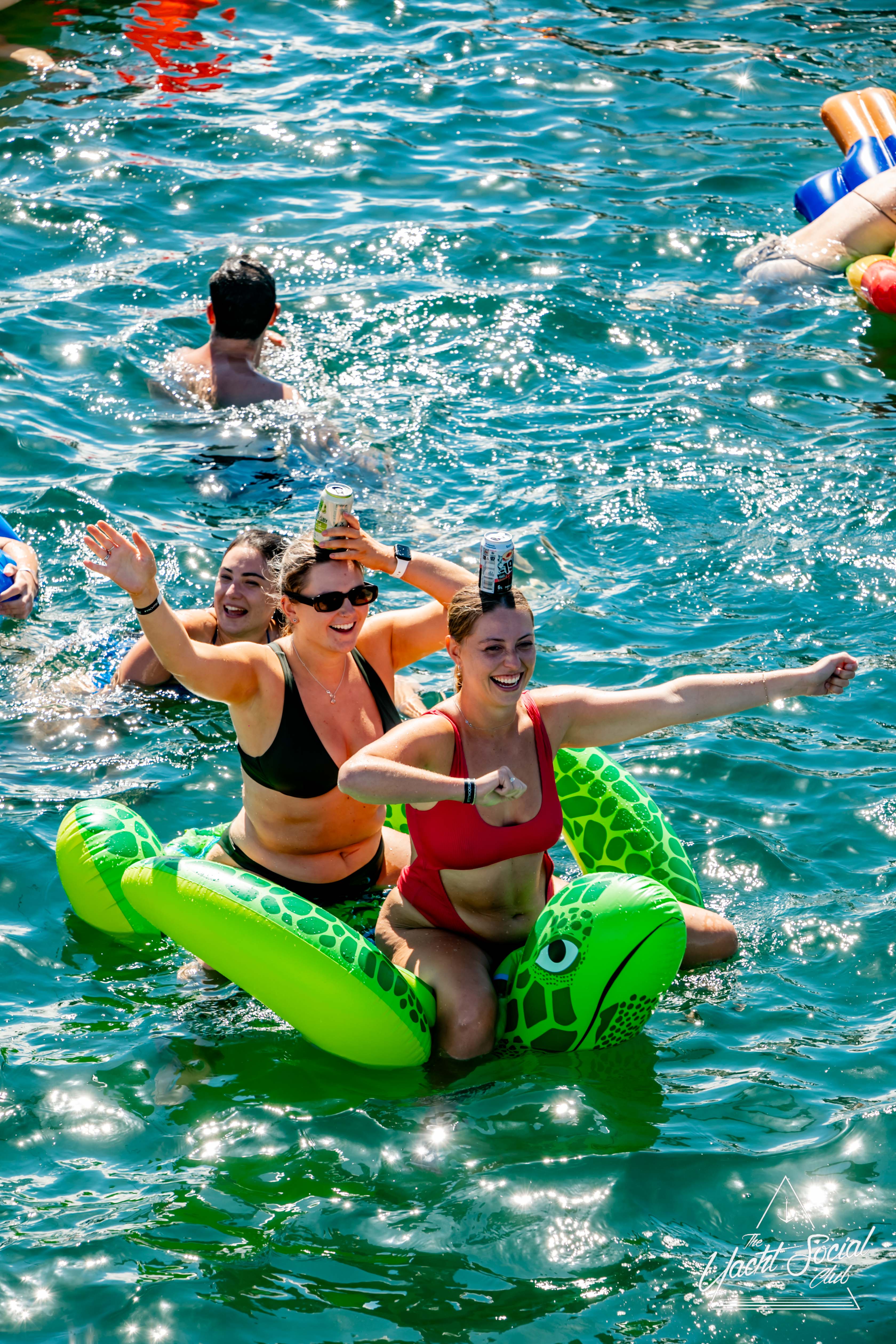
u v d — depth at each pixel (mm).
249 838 16188
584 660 21375
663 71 44969
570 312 31766
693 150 39938
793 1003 15039
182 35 46500
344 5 49188
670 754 19531
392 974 13953
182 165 37719
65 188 36250
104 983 15297
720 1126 13227
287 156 38656
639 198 37219
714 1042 14453
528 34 47562
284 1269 11594
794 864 17234
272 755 15438
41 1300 11258
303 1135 13102
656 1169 12656
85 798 18438
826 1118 13281
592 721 14867
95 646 21688
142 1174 12672
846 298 33188
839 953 15766
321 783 15609
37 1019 14648
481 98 42625
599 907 13891
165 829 17812
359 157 38625
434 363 30016
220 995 15156
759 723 20297
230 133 39594
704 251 34906
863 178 35344
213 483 25672
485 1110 13422
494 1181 12539
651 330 31422
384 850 16812
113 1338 10930
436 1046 14227
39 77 42625
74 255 33562
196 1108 13477
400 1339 10953
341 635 15242
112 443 26828
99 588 23094
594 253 34469
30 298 31562
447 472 26500
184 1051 14242
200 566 23312
